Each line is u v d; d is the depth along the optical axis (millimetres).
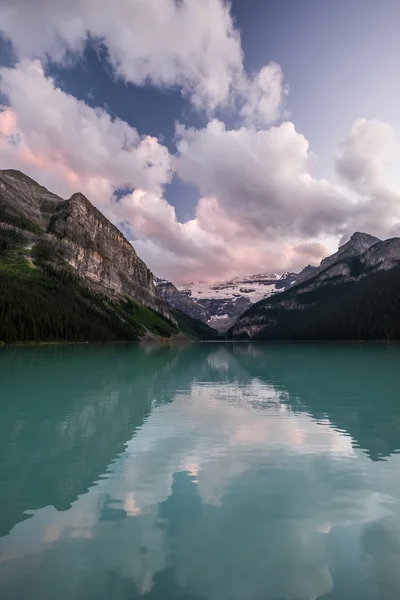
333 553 9453
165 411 27562
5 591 8055
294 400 32656
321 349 142875
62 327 166375
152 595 7902
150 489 13414
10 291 169875
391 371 59094
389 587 8211
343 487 13602
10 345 132375
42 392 36094
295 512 11641
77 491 13164
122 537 10203
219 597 7887
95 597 7883
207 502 12367
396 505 12156
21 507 11977
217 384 43688
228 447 18562
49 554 9391
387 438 20250
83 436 20469
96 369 59156
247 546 9797
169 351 142375
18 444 18922
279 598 7836
